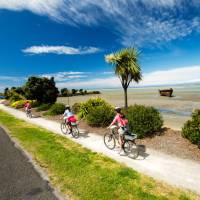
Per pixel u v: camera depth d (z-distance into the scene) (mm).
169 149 8898
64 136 12641
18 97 44969
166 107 26938
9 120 20703
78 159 8203
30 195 5738
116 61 16516
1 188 6215
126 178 6449
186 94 53375
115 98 51750
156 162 7680
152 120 11047
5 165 8031
